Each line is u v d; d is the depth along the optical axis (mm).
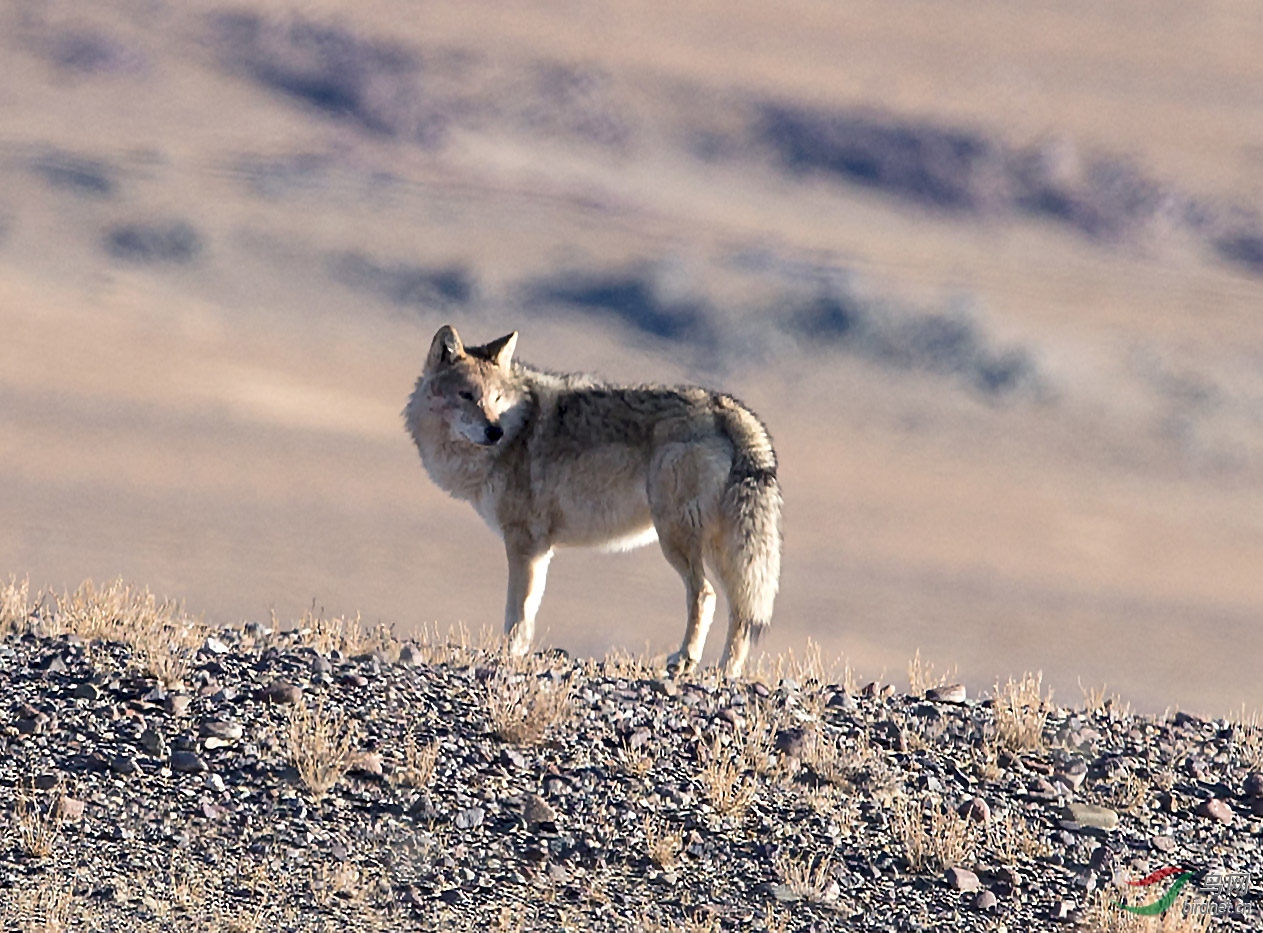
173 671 33438
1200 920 27844
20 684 32625
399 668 35562
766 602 42500
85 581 40844
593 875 27844
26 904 25031
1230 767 34781
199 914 25344
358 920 25656
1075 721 36625
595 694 34969
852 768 32312
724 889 27844
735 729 33719
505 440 43812
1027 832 30688
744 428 42906
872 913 27500
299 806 28875
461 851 27984
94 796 28516
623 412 43375
